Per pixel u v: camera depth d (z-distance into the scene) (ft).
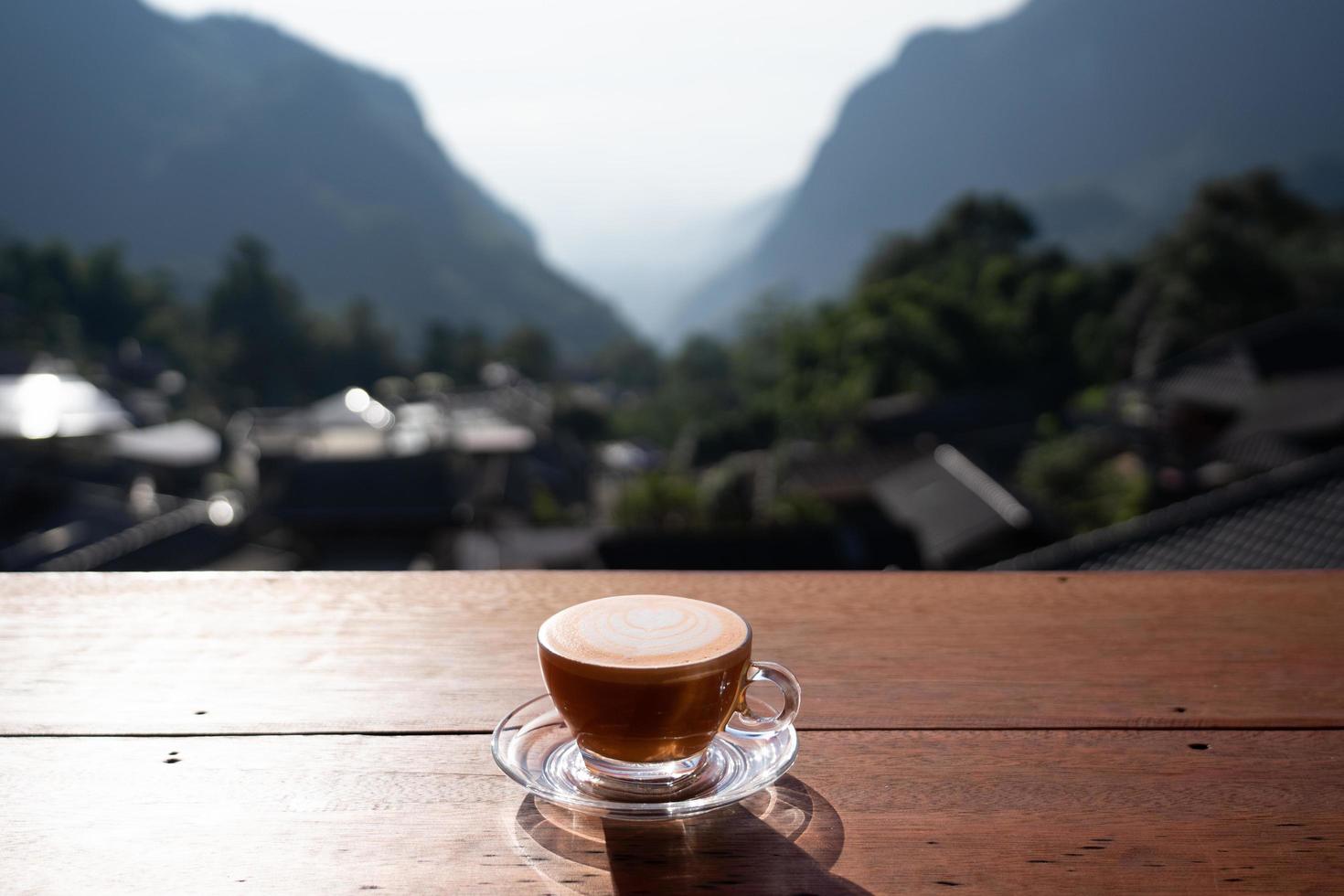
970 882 1.84
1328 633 3.40
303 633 3.32
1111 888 1.82
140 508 93.91
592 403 246.47
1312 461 28.25
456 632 3.33
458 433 138.62
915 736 2.53
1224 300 161.79
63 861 1.91
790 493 89.97
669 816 2.01
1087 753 2.43
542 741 2.45
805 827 2.04
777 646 3.24
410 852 1.94
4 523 78.74
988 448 130.62
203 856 1.93
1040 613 3.61
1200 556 25.71
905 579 4.04
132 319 309.83
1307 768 2.35
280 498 74.18
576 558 68.64
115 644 3.21
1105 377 173.17
